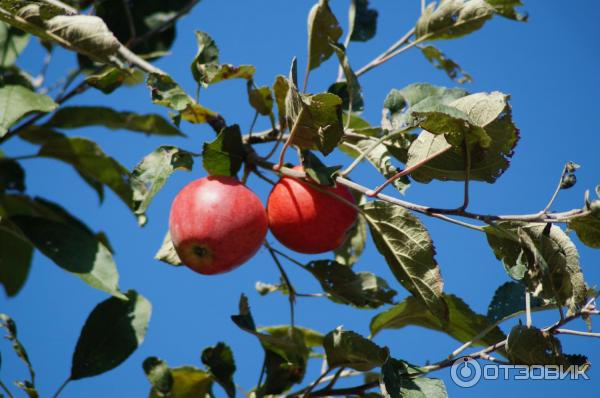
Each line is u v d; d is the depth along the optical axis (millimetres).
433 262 741
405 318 829
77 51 788
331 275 819
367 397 771
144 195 755
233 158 784
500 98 700
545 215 700
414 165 722
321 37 805
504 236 721
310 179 773
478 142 706
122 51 815
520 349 730
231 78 804
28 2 766
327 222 776
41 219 823
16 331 790
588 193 695
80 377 814
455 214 711
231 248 756
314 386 777
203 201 758
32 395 782
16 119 819
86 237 823
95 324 828
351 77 800
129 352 824
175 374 840
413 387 718
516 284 807
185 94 802
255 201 768
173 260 819
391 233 750
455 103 712
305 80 812
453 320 810
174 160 766
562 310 760
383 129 791
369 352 750
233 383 835
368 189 734
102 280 806
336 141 741
